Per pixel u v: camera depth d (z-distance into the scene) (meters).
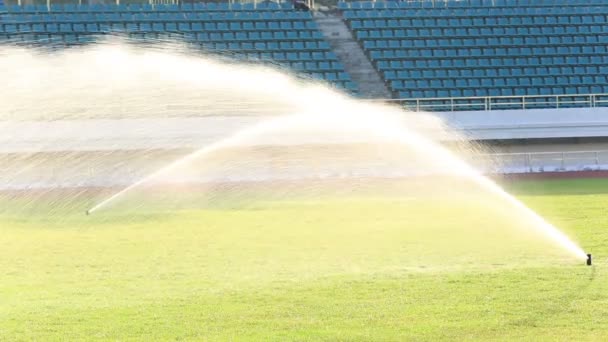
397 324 41.56
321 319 42.66
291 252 61.16
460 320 42.03
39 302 47.06
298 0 157.38
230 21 150.75
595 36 155.88
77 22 145.00
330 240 66.06
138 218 79.69
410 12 157.62
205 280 52.09
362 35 152.38
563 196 93.00
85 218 80.19
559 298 45.72
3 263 58.66
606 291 47.03
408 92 142.88
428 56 149.25
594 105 136.25
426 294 47.31
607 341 38.28
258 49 146.25
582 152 127.38
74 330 41.41
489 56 150.75
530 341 38.47
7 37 140.50
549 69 149.75
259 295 47.81
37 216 81.81
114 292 49.38
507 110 129.88
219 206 88.06
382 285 49.75
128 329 41.41
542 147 132.12
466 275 51.97
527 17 158.25
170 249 63.16
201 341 39.34
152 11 149.62
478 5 160.50
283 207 86.56
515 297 46.16
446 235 67.25
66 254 61.78
